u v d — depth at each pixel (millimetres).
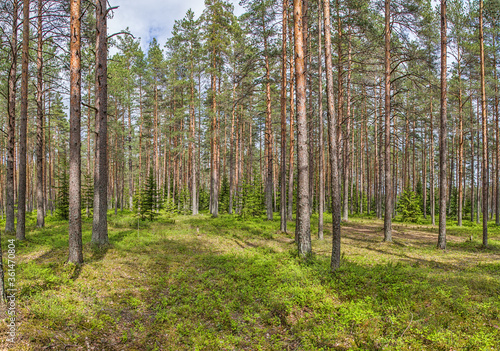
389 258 10852
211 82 27000
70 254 8812
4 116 28328
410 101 26531
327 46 8727
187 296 7078
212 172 27484
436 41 14391
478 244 14031
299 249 10297
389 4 14516
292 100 16641
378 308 6109
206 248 12531
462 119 23188
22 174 13102
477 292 6859
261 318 6121
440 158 13117
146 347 5012
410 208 26797
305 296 6762
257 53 18688
